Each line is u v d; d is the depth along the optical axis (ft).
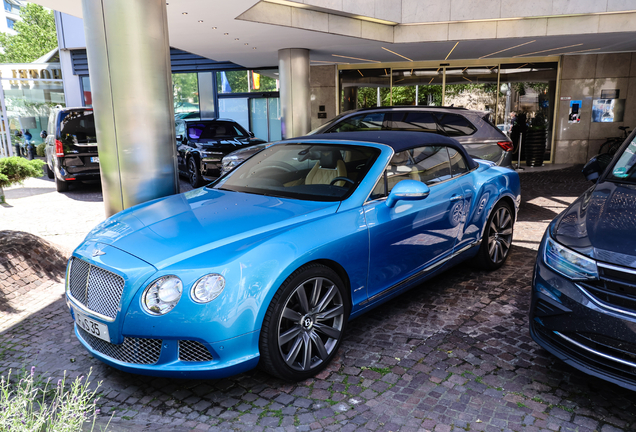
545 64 46.73
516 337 11.27
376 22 34.58
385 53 42.32
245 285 8.33
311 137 13.89
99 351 9.27
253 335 8.50
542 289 9.10
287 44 36.73
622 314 7.82
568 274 8.61
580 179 36.86
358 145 12.44
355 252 10.22
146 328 8.27
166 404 8.87
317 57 44.80
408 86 50.08
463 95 49.16
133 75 15.88
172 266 8.35
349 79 51.31
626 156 11.84
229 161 28.96
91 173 34.81
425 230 12.24
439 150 13.66
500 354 10.47
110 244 9.43
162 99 16.71
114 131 16.26
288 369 9.14
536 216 24.40
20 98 66.33
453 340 11.15
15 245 16.02
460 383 9.36
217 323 8.14
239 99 55.47
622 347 7.82
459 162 14.34
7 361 10.61
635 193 10.23
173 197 12.80
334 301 10.07
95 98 16.21
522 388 9.16
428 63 49.14
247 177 13.14
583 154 47.60
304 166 12.50
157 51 16.30
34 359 10.69
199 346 8.36
